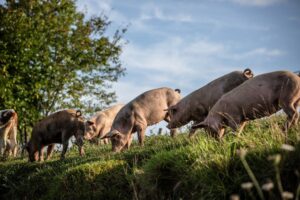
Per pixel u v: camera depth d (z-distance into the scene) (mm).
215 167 7438
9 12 26109
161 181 8312
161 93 15148
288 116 9109
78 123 14203
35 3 27156
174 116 12875
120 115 14656
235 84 11734
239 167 7211
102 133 17688
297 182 6359
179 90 15656
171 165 8359
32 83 24484
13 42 24953
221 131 9852
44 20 26828
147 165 8648
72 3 27938
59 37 27156
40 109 25234
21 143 23828
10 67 24750
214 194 7016
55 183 10234
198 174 7496
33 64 25219
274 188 6449
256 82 9641
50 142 14711
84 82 27672
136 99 14930
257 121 10367
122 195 9125
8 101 23344
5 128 18188
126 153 10906
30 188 11094
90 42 28031
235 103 9719
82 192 9633
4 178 12258
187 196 7641
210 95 12125
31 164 13016
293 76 9305
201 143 8352
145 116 14664
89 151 15023
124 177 9492
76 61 27359
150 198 8320
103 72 28328
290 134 7555
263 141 7543
